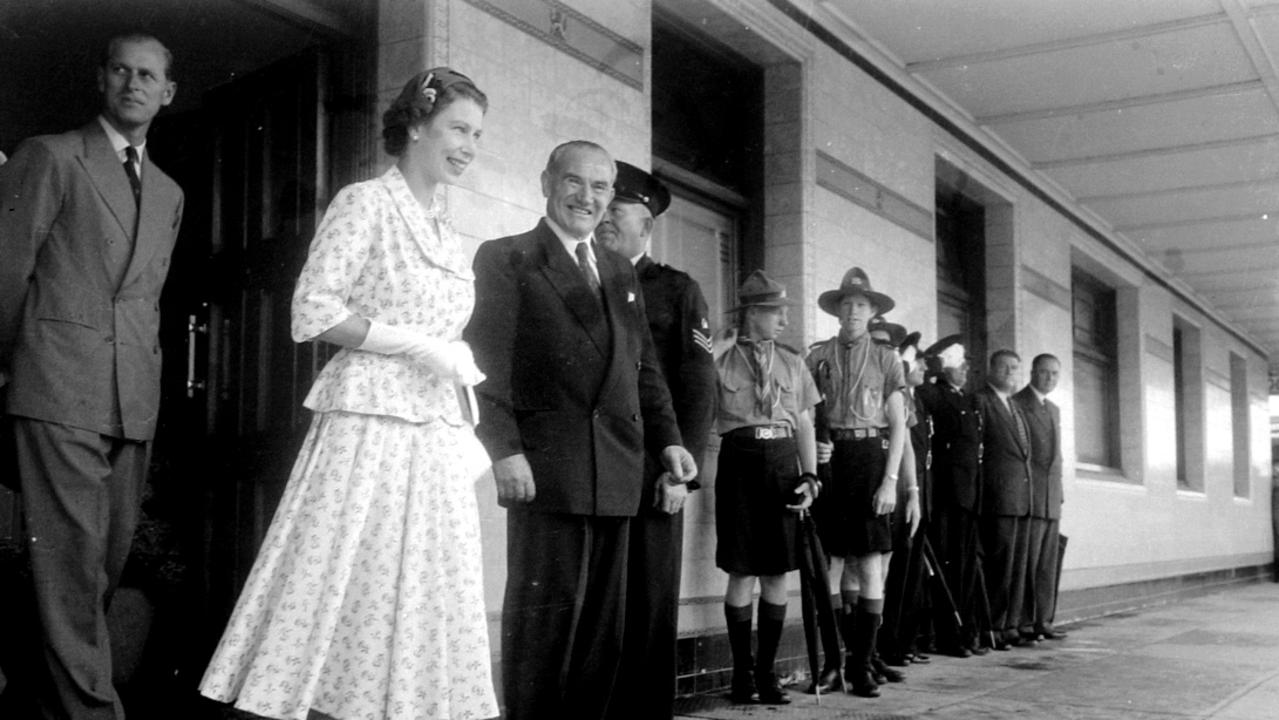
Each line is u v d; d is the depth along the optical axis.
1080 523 11.34
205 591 4.35
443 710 2.69
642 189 4.28
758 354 5.17
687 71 6.51
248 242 4.48
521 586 3.38
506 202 4.61
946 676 6.01
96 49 4.76
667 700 3.91
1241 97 8.83
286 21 4.29
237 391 4.42
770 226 6.89
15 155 3.14
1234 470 18.98
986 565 7.52
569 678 3.50
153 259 3.29
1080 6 7.23
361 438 2.75
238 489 4.36
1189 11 7.34
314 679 2.61
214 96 4.61
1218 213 12.09
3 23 4.61
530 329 3.46
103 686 3.12
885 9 7.15
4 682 3.03
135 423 3.21
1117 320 13.75
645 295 4.28
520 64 4.71
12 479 3.17
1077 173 10.76
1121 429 13.62
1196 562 15.41
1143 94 8.79
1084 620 10.34
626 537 3.57
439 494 2.80
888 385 5.62
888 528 5.48
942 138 8.92
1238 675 6.03
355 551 2.70
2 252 3.06
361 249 2.82
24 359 3.05
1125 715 4.75
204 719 3.86
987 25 7.45
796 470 5.11
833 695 5.34
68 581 3.07
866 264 7.57
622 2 5.39
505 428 3.33
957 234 10.34
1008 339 10.17
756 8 6.45
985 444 7.56
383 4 4.32
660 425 3.87
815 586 5.11
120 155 3.29
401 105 2.95
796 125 6.88
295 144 4.38
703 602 5.55
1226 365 18.06
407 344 2.78
